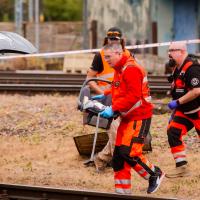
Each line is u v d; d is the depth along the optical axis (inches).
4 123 1066.7
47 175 803.4
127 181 676.7
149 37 2608.3
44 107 1174.3
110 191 737.6
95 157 827.4
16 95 1334.9
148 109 670.5
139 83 651.5
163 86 1374.3
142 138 667.4
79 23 2498.8
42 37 2475.4
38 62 2174.0
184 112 755.4
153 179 685.3
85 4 2477.9
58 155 903.1
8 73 1640.0
